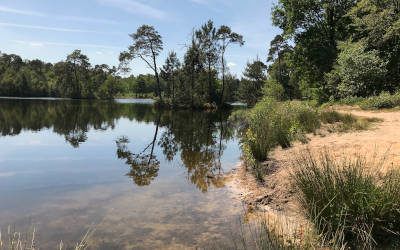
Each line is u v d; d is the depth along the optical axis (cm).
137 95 11912
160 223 634
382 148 862
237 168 1091
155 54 5650
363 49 2344
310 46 3186
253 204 722
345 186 536
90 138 1861
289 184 751
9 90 8519
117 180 977
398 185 515
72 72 9025
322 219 526
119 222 642
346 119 1398
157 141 1811
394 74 2300
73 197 809
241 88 6900
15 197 808
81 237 575
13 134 1936
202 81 5569
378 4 2423
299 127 1292
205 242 548
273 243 479
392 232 489
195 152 1478
